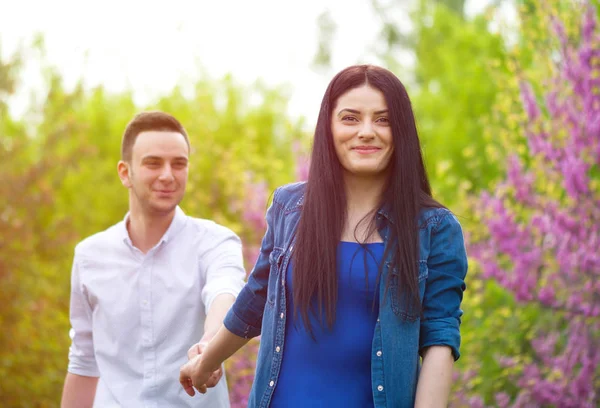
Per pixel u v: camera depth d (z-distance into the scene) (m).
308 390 2.71
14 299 8.55
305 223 2.80
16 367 8.66
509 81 6.62
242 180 8.01
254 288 3.00
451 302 2.77
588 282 5.88
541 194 6.49
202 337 3.70
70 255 9.83
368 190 2.84
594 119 6.00
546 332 6.51
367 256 2.73
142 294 3.90
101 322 3.93
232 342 3.07
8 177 8.91
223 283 3.72
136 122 3.97
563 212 6.00
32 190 9.34
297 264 2.77
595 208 6.01
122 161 4.04
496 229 6.07
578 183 5.91
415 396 2.70
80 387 4.09
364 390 2.69
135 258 3.94
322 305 2.72
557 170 6.16
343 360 2.70
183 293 3.89
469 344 6.54
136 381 3.86
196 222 4.02
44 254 9.31
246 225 7.23
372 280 2.71
